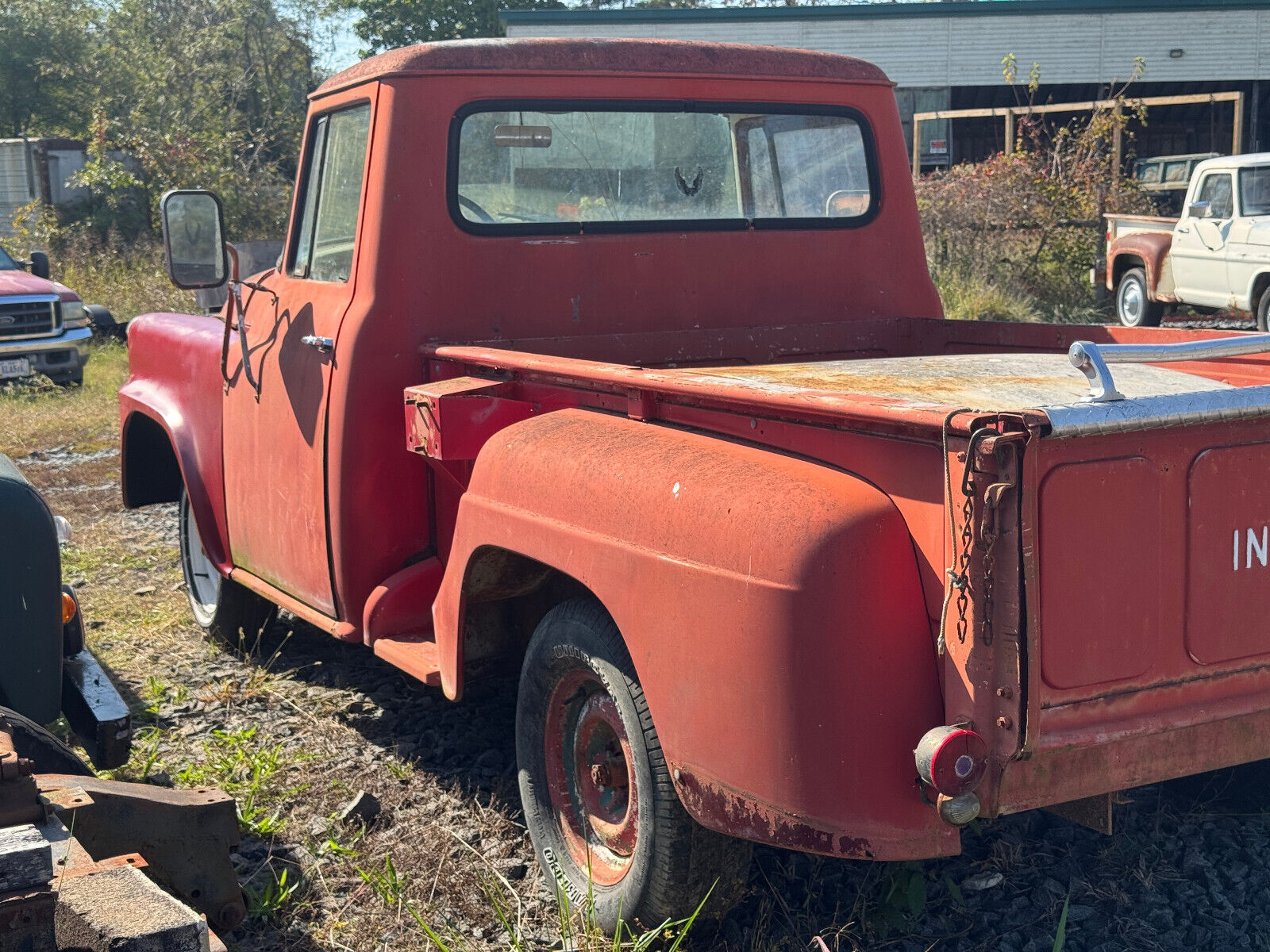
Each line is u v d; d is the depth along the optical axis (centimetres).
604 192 396
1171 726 228
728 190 415
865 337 438
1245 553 233
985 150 2909
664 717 252
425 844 341
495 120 379
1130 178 2066
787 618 225
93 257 1994
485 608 349
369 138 375
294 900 314
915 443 222
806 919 295
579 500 277
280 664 493
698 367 408
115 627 545
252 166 2603
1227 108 2755
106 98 3045
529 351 381
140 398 521
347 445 364
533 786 317
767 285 421
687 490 251
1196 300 1472
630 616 259
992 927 291
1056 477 209
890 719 223
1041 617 209
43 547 317
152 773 388
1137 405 211
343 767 393
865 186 439
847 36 2508
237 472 453
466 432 321
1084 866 316
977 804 214
